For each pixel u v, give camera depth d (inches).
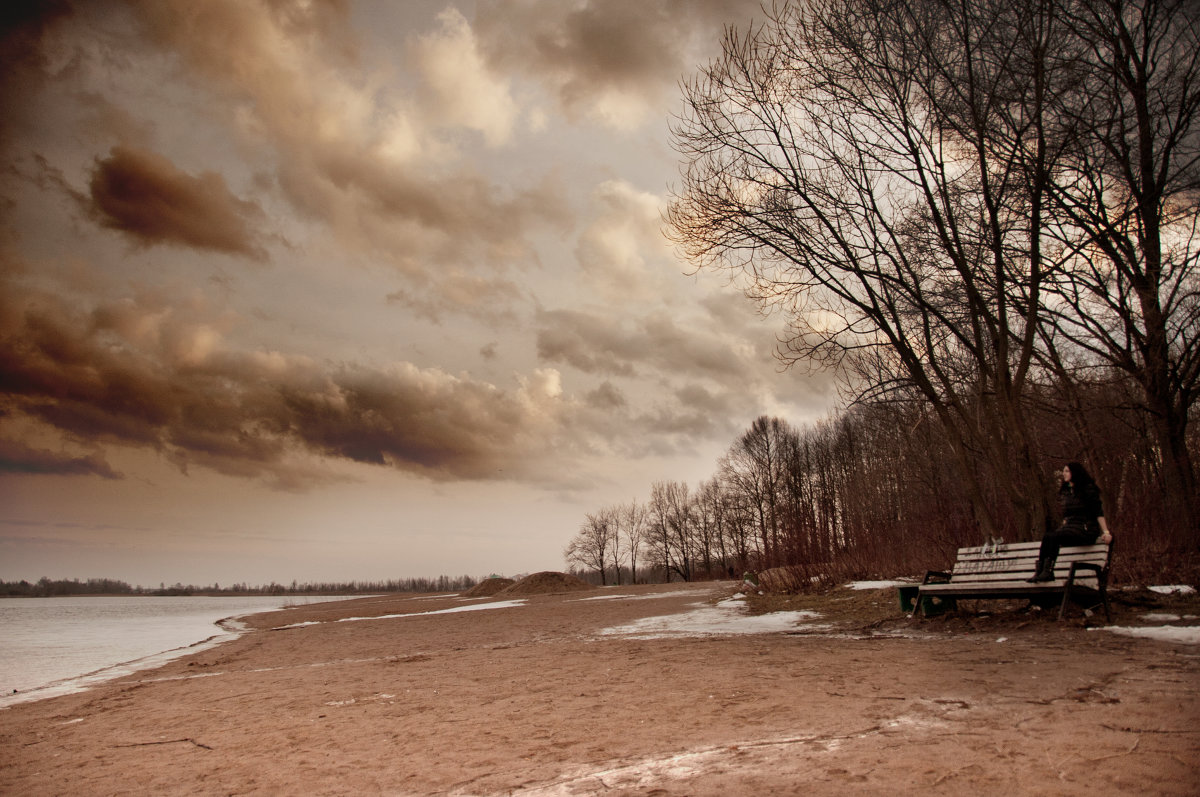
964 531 622.5
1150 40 476.1
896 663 274.4
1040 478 450.6
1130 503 492.7
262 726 249.1
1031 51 428.1
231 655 596.1
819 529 743.7
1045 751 142.2
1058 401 580.4
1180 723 155.5
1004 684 215.6
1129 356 520.4
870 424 994.1
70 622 1566.2
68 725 291.3
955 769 134.5
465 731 211.6
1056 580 355.9
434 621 852.0
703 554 3329.2
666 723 199.6
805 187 541.6
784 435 2581.2
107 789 178.4
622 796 134.6
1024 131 438.0
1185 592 365.4
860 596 580.1
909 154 513.3
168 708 312.5
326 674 394.3
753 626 493.0
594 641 465.7
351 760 187.3
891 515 810.2
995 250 449.7
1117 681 205.3
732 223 557.3
